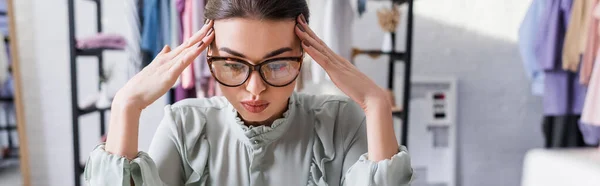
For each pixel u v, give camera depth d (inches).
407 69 62.1
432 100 79.2
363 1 61.4
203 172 21.8
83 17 72.4
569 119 68.6
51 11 72.4
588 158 59.4
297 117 22.9
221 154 22.0
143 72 20.6
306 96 24.6
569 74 65.4
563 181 56.9
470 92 80.4
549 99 65.6
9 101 72.2
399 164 20.2
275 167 21.8
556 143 69.8
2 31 70.1
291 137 22.4
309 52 19.8
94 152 20.2
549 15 62.8
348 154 22.7
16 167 73.9
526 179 65.4
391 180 19.9
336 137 22.9
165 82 19.9
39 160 76.7
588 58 62.0
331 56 21.0
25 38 72.2
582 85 65.3
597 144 67.1
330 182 22.3
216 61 18.5
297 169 21.9
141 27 55.0
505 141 83.4
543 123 72.2
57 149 77.1
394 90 77.1
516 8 78.2
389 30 63.4
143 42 55.1
